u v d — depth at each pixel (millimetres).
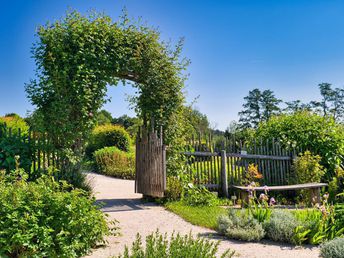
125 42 10242
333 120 13719
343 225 6465
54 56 9227
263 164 12336
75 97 9211
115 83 9953
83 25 9617
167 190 10297
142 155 11203
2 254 4508
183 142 11133
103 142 24250
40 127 9141
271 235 6379
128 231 6988
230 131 35500
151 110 10766
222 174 11508
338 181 12266
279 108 66250
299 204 11070
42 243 4742
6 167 8680
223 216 6945
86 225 5484
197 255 3568
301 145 12945
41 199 5129
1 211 4750
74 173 9438
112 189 13906
